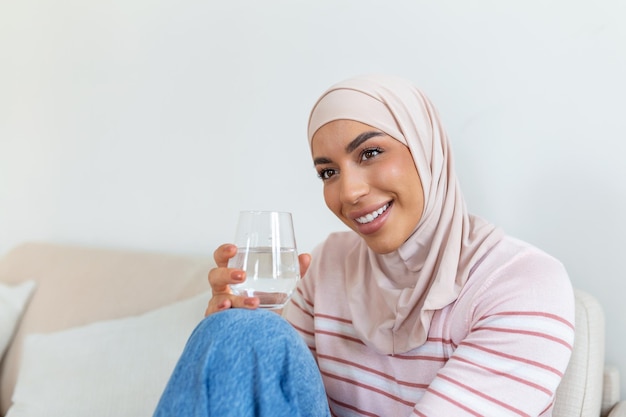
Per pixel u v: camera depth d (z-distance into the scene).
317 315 1.03
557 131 1.12
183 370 0.53
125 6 1.81
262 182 1.53
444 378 0.74
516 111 1.16
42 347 1.33
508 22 1.17
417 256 0.93
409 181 0.86
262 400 0.53
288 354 0.55
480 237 0.87
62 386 1.22
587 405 0.88
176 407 0.51
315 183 1.44
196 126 1.66
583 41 1.09
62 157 1.97
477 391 0.71
